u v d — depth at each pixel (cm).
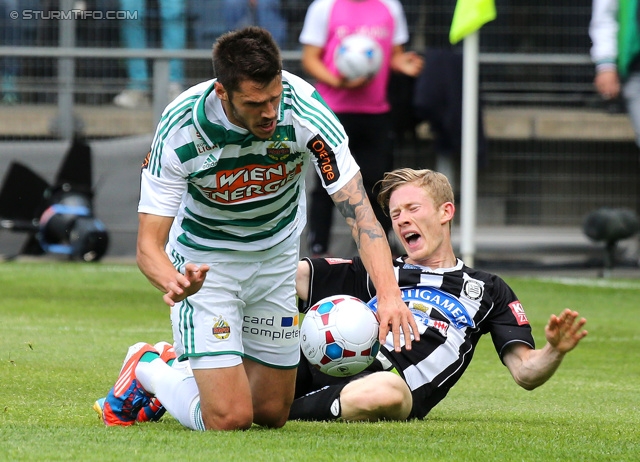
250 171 1257
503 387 1817
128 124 4075
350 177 1255
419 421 1422
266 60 1144
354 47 3266
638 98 3294
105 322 2494
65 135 4044
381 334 1195
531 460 1112
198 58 4053
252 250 1316
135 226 3859
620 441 1261
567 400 1691
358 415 1398
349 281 1509
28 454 1061
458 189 4319
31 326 2372
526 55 4188
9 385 1639
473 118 3534
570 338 1332
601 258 4156
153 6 4388
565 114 4278
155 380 1326
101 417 1362
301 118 1246
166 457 1059
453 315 1466
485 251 4269
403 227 1497
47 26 4325
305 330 1362
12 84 4031
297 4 4428
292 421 1426
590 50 4456
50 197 3747
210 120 1215
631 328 2638
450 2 4488
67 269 3506
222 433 1238
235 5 4409
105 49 4069
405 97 3847
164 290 1170
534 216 4312
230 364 1288
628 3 3250
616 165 4300
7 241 3841
